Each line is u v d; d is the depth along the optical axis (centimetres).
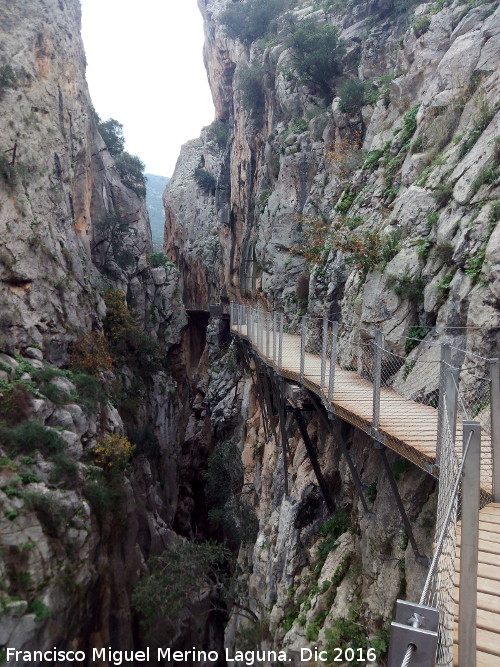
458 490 355
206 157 5575
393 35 2300
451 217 1025
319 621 976
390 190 1432
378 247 1213
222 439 3078
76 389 1998
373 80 2219
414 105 1597
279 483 1661
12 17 2441
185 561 1636
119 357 2770
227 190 4050
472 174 1020
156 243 7500
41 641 1254
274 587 1326
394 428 698
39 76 2483
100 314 2612
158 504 2575
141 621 1625
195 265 4822
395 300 1096
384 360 1066
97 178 3269
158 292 3638
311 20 2758
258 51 3384
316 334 1653
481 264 862
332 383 898
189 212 5225
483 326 782
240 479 2416
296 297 2270
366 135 1983
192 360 4028
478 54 1274
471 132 1112
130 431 2483
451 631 285
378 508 873
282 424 1355
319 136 2352
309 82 2586
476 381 770
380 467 955
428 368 912
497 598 365
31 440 1550
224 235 3988
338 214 1739
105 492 1708
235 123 3875
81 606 1445
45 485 1489
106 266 3158
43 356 2030
